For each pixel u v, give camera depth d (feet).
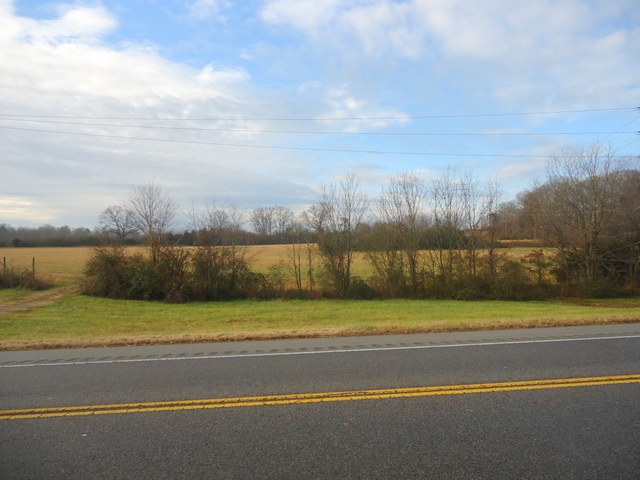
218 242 88.22
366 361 24.95
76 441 14.71
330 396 18.83
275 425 15.84
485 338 31.81
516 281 88.94
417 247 94.58
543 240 96.32
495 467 12.72
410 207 95.35
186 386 20.56
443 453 13.58
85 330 51.24
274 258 94.73
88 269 85.97
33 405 18.19
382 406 17.58
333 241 91.76
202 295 84.43
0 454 13.84
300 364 24.48
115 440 14.76
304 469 12.73
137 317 63.93
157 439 14.82
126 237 97.60
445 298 91.09
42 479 12.32
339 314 65.41
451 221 94.94
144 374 22.84
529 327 37.45
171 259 85.30
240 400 18.48
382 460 13.20
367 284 92.48
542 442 14.23
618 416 16.24
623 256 92.12
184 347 30.53
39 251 192.95
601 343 29.35
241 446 14.23
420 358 25.50
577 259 93.45
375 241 93.86
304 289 91.50
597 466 12.71
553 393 18.84
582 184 93.30
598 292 89.51
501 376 21.43
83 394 19.56
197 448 14.11
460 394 18.85
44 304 73.41
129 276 84.64
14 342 33.06
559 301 86.69
